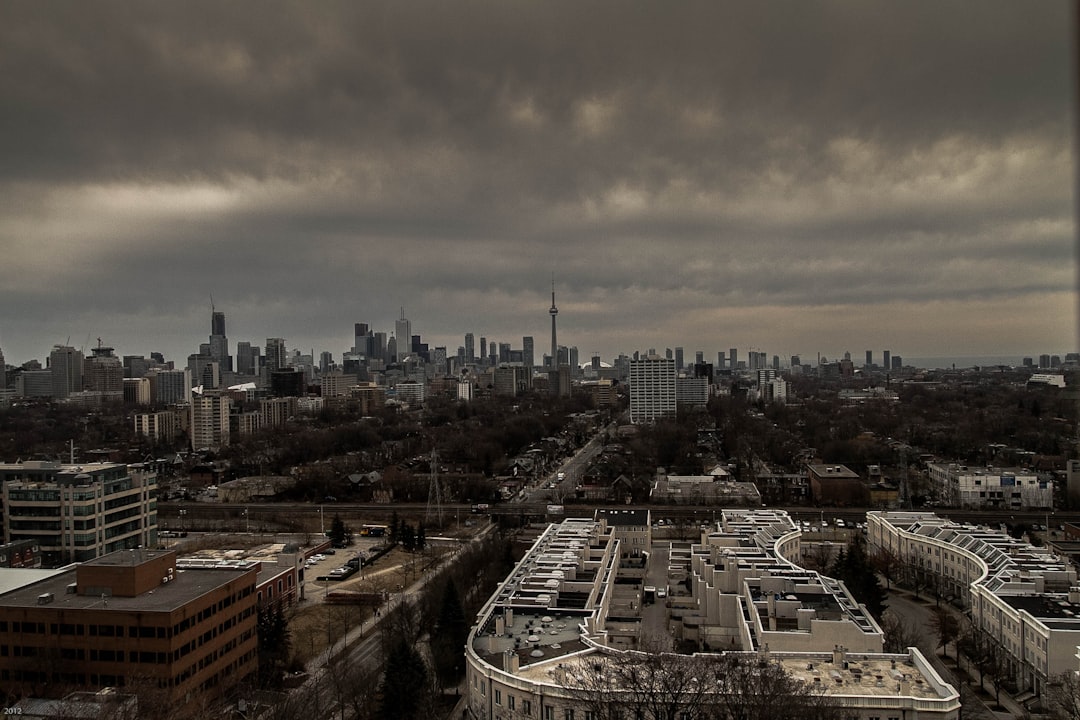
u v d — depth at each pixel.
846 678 155.62
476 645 175.38
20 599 196.38
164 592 198.88
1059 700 179.12
